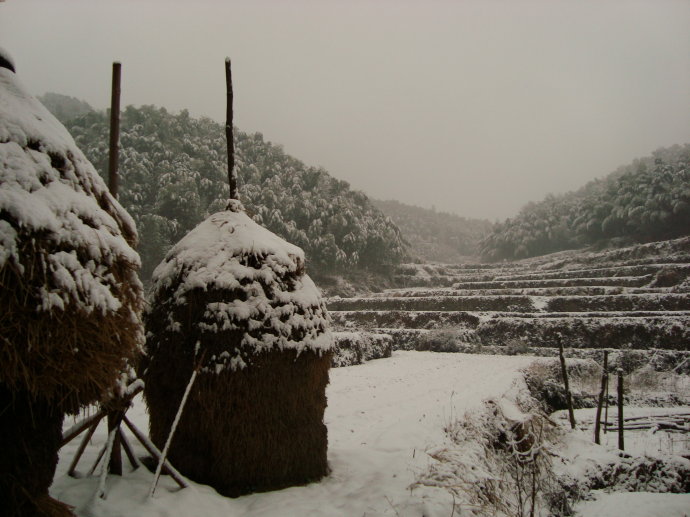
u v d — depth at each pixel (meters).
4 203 1.88
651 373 15.58
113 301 2.22
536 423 7.50
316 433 4.02
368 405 8.66
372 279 42.00
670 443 9.28
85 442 3.35
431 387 10.82
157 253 25.59
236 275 3.71
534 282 33.44
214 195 33.88
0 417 2.02
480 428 6.84
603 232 49.81
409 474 4.23
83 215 2.24
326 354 4.07
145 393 3.90
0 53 2.33
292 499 3.51
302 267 4.28
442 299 29.22
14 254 1.86
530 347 20.78
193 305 3.63
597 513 6.43
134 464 3.52
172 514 2.98
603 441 9.53
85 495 3.04
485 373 13.27
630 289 27.34
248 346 3.58
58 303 1.96
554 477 6.57
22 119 2.16
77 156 2.42
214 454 3.52
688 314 21.55
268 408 3.63
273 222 35.72
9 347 1.88
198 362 3.49
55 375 2.05
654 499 6.94
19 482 2.08
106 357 2.26
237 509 3.31
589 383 14.92
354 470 4.39
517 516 4.55
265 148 45.09
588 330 21.11
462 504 3.75
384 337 18.83
